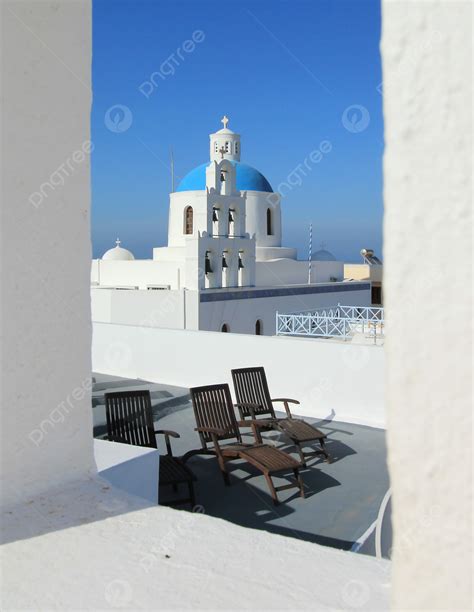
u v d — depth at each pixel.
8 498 1.89
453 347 0.56
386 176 0.59
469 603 0.58
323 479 5.53
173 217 28.00
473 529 0.57
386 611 1.18
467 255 0.55
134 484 3.18
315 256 32.56
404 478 0.60
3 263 1.91
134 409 5.30
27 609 1.26
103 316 20.47
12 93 1.92
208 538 1.56
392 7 0.57
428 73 0.56
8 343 1.92
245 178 29.42
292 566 1.39
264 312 24.41
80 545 1.56
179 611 1.22
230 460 6.07
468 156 0.54
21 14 1.91
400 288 0.59
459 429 0.57
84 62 2.10
